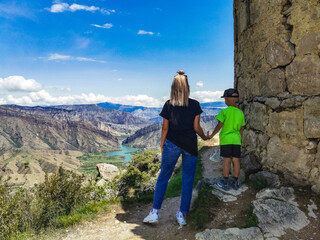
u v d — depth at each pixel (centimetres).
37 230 376
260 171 415
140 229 346
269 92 412
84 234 341
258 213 297
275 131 390
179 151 327
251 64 481
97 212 413
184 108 327
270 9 403
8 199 403
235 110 395
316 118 327
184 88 327
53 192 439
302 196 327
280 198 327
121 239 317
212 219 320
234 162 393
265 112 415
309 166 337
